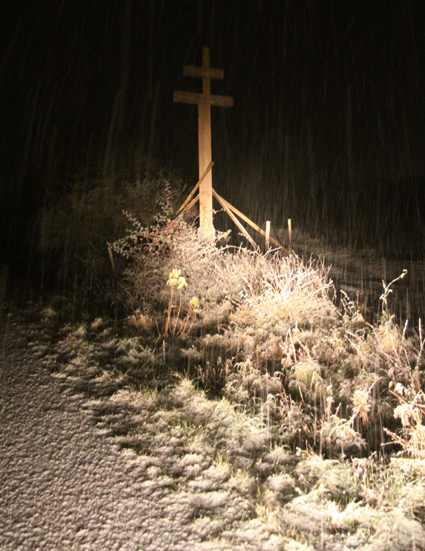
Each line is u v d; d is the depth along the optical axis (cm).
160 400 424
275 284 702
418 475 318
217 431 379
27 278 828
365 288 837
